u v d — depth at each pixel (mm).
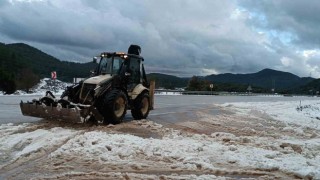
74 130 10656
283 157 8172
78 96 12422
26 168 6828
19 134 9742
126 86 13672
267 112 22062
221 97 46656
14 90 47312
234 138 10680
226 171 6895
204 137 10742
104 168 6906
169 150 8195
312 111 31719
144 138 9875
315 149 9633
